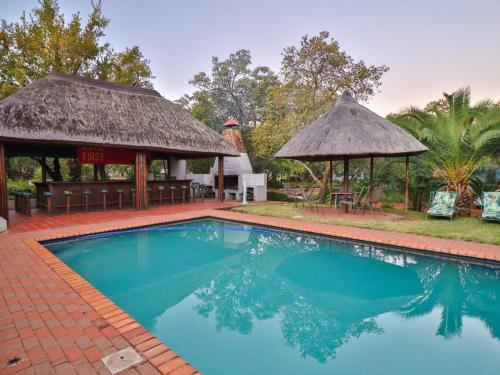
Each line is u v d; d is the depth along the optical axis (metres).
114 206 12.11
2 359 2.47
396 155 11.18
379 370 2.98
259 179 16.36
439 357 3.19
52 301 3.63
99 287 5.19
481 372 2.91
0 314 3.29
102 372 2.33
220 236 8.84
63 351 2.60
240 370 2.98
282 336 3.65
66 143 9.25
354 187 16.92
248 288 5.21
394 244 6.62
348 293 4.99
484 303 4.58
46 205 10.91
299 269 6.14
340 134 10.10
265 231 9.03
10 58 16.22
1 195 8.26
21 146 12.16
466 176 10.92
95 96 11.73
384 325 3.94
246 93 30.17
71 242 7.41
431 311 4.35
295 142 11.41
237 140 18.78
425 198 12.11
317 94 15.54
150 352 2.62
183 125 13.70
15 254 5.61
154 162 24.81
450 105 10.73
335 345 3.44
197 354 3.25
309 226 8.44
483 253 5.64
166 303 4.59
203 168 26.52
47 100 9.89
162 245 7.84
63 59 16.39
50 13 16.50
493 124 9.73
